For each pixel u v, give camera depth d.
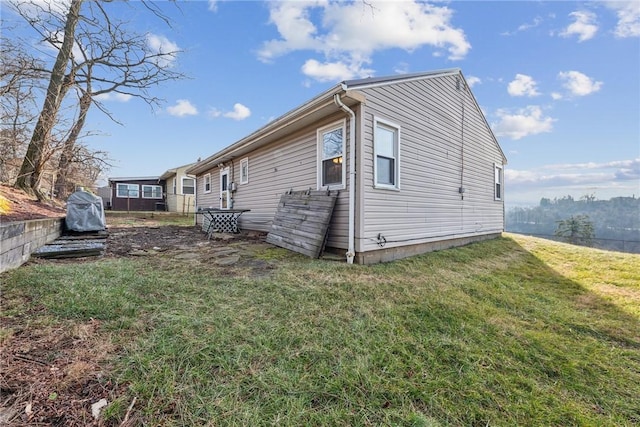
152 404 1.45
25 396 1.43
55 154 7.84
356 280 3.69
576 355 2.29
